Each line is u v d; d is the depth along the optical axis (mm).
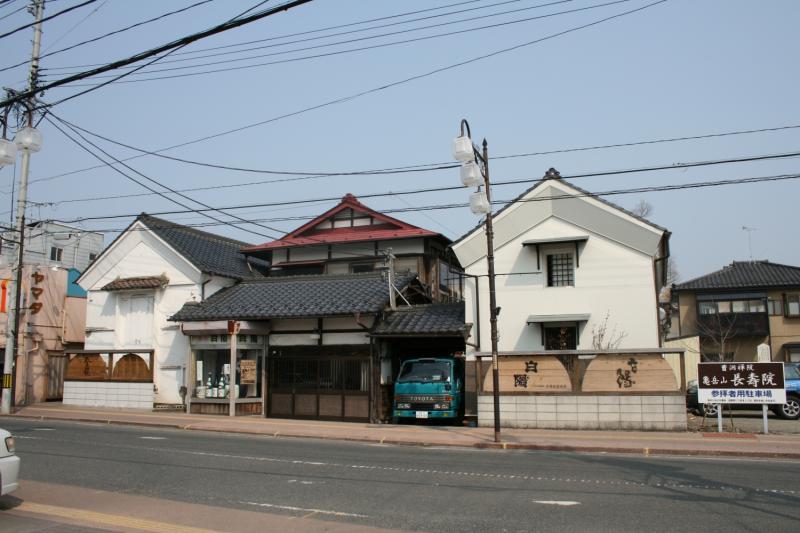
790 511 7922
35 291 25109
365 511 7980
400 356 21906
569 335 20125
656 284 20172
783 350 37219
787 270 39219
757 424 18375
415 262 26797
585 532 6977
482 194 14578
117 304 25109
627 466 11695
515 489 9391
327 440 15977
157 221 25812
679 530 7031
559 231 20516
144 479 10070
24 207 21953
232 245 29250
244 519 7566
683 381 16641
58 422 19547
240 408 20875
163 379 23672
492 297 15359
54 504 8297
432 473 10789
